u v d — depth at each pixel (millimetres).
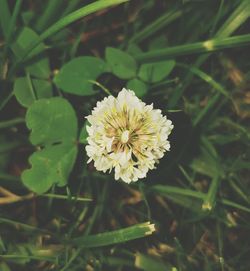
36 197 153
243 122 167
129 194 160
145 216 157
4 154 154
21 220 152
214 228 160
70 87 143
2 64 149
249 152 163
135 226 140
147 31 162
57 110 138
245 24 164
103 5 134
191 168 164
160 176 159
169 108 159
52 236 150
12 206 153
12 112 155
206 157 161
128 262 152
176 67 164
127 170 127
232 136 163
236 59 167
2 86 150
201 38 164
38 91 146
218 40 148
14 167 155
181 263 153
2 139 153
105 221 157
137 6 163
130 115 127
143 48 165
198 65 157
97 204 155
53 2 150
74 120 140
